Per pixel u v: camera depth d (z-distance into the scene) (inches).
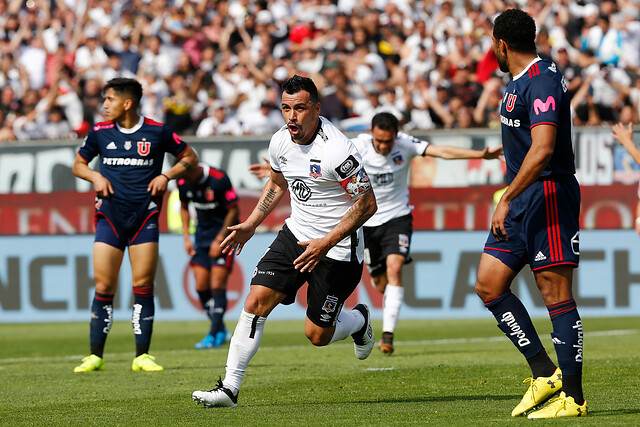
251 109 2175.2
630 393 719.7
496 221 589.6
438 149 1181.7
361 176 666.2
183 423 611.2
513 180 588.7
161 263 1792.6
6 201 1830.7
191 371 1023.6
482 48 2234.3
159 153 1057.5
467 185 1759.4
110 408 716.0
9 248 1835.6
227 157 1782.7
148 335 1060.5
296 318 1867.6
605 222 1742.1
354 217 665.0
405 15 2345.0
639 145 1736.0
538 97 582.6
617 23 2166.6
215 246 1402.6
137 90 1046.4
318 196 689.6
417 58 2245.3
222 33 2370.8
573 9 2256.4
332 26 2380.7
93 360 1056.2
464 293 1766.7
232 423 603.8
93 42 2410.2
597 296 1750.7
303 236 700.0
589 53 2158.0
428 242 1774.1
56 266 1828.2
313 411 661.9
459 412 636.7
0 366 1166.3
